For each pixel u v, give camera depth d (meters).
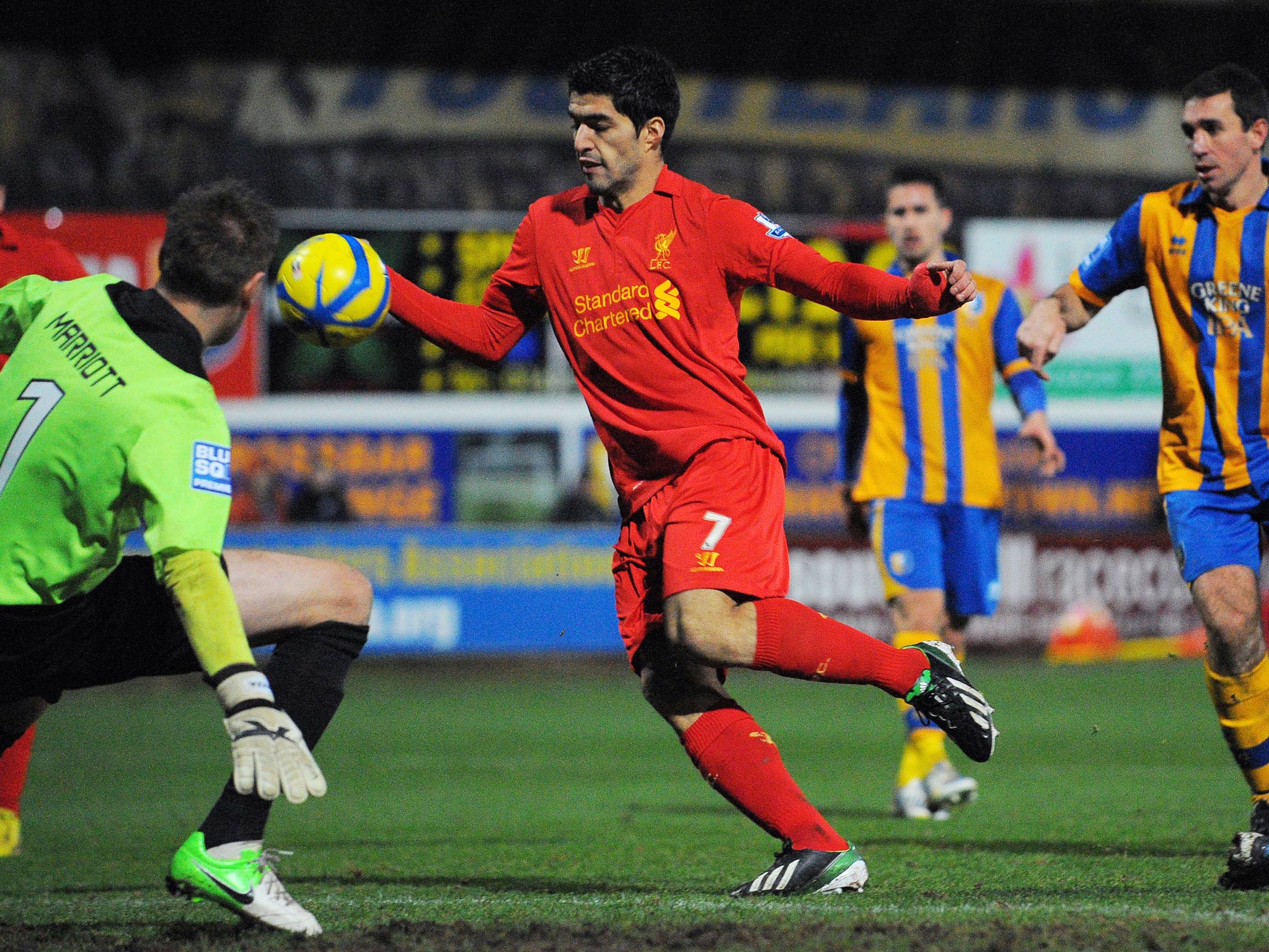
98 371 12.19
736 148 76.19
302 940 12.57
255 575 13.52
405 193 74.31
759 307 57.91
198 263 12.45
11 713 14.12
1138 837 21.42
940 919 13.22
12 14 70.31
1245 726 16.48
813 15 75.94
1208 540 16.84
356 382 57.94
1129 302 60.28
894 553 25.83
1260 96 16.66
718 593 14.63
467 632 55.94
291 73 73.56
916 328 25.67
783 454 15.68
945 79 76.88
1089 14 76.44
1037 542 58.50
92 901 16.75
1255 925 12.72
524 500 58.72
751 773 15.32
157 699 51.44
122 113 72.19
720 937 12.01
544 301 16.30
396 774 32.94
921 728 25.11
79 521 12.33
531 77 75.06
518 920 13.88
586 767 34.09
